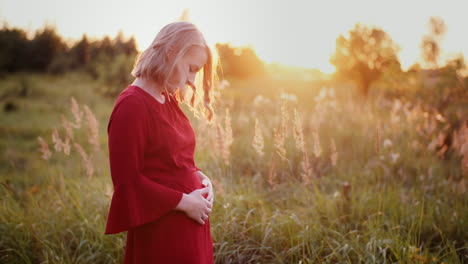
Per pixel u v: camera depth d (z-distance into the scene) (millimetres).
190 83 1621
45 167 4922
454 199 3334
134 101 1455
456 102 5496
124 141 1401
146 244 1558
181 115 1734
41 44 26906
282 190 3656
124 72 16703
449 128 4789
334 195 3506
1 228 2914
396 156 3920
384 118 6082
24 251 2699
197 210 1591
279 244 2826
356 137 5445
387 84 7117
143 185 1428
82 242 2701
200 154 4242
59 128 8930
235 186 3729
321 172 4383
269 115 5828
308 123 5719
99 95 16094
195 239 1621
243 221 3008
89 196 3457
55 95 15617
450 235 2885
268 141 5027
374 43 12703
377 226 2803
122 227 1392
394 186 3666
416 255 2377
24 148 7172
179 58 1510
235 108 6336
